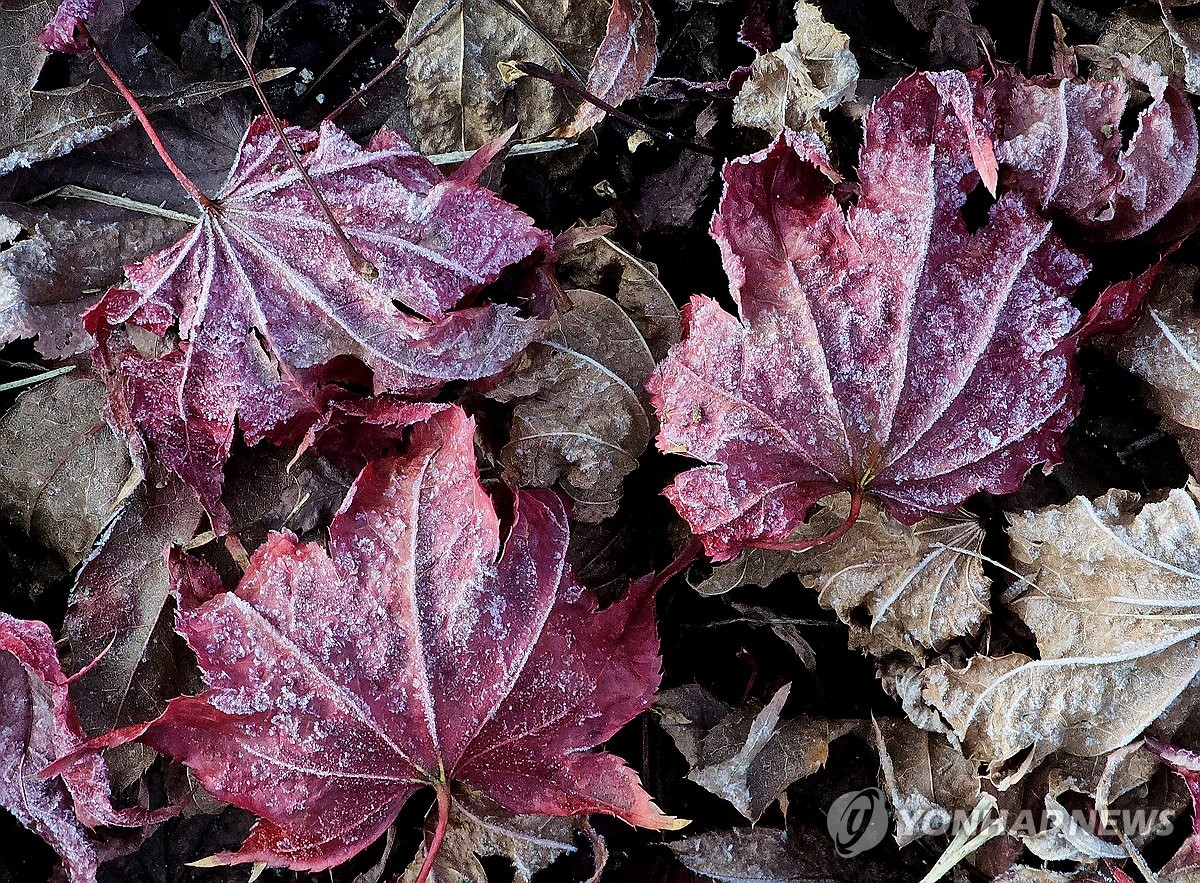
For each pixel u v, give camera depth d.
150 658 0.34
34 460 0.35
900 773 0.35
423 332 0.32
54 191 0.35
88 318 0.33
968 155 0.33
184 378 0.33
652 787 0.36
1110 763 0.34
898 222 0.33
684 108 0.36
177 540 0.34
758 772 0.35
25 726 0.34
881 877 0.36
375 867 0.35
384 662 0.32
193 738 0.32
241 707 0.32
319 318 0.33
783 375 0.33
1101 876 0.34
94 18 0.34
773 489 0.33
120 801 0.35
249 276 0.33
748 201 0.33
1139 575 0.34
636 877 0.36
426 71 0.36
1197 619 0.33
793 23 0.36
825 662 0.37
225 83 0.35
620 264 0.36
